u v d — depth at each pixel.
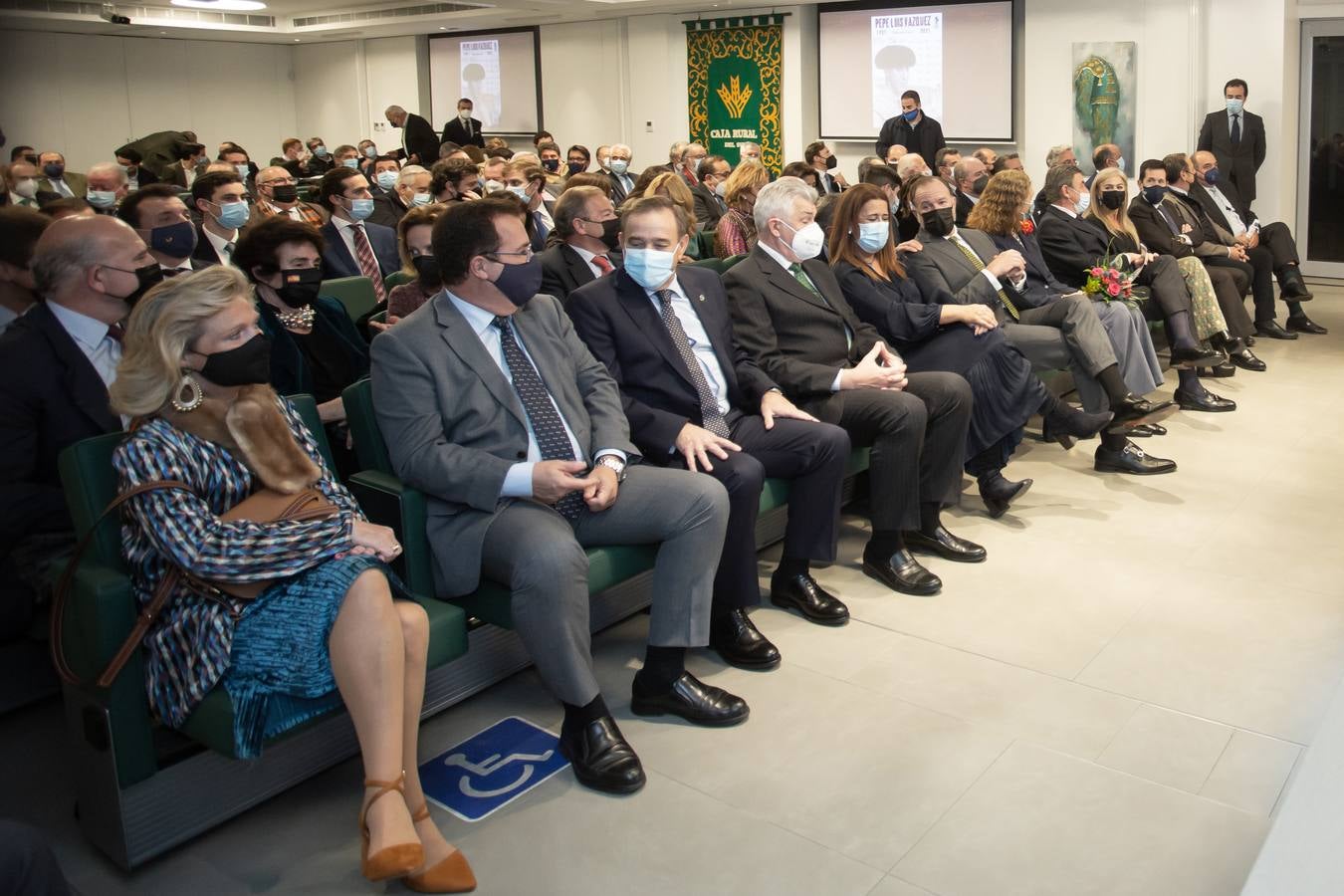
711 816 2.21
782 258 3.50
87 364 2.46
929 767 2.37
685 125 12.90
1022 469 4.46
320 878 2.05
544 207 6.89
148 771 2.07
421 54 15.63
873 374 3.27
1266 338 6.80
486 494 2.39
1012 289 4.62
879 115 11.40
